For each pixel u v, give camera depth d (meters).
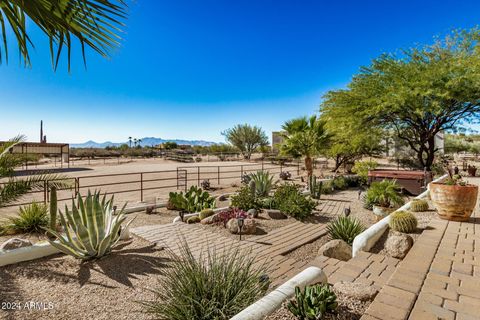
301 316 2.00
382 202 7.68
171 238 5.04
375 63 14.80
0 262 3.55
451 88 12.39
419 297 2.38
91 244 3.84
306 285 2.43
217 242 4.91
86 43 1.87
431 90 12.17
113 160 35.78
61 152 26.67
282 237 5.33
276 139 39.50
